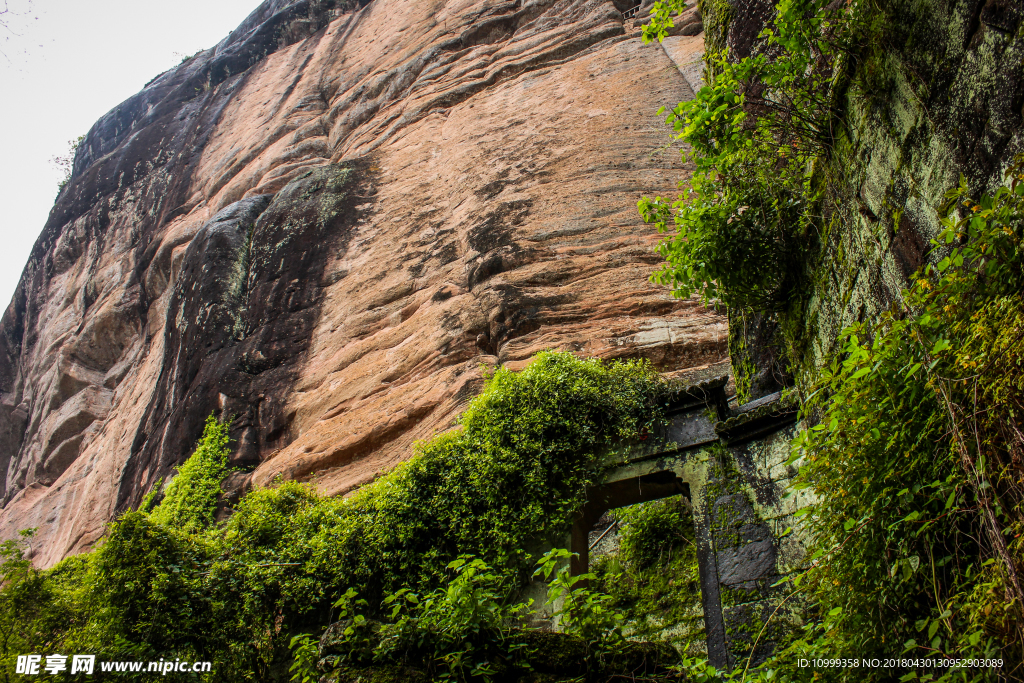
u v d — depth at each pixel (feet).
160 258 86.33
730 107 21.84
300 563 30.91
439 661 16.24
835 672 13.97
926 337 13.16
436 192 66.69
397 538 29.50
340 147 86.02
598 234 51.75
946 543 12.93
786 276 22.99
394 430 47.29
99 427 81.97
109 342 88.63
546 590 26.99
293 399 56.03
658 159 57.52
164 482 55.98
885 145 16.60
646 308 44.93
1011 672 10.17
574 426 28.68
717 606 22.54
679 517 29.58
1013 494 10.84
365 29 100.01
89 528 65.10
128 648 27.14
